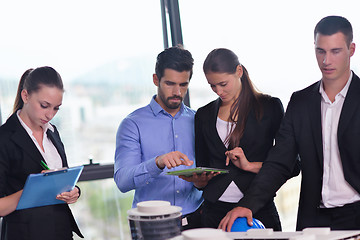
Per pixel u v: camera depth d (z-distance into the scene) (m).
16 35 3.46
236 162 2.41
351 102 2.23
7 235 2.36
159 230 1.73
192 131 2.73
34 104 2.38
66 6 3.61
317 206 2.30
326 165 2.29
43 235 2.34
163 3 3.88
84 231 3.63
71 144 3.64
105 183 3.68
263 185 2.28
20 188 2.38
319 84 2.36
